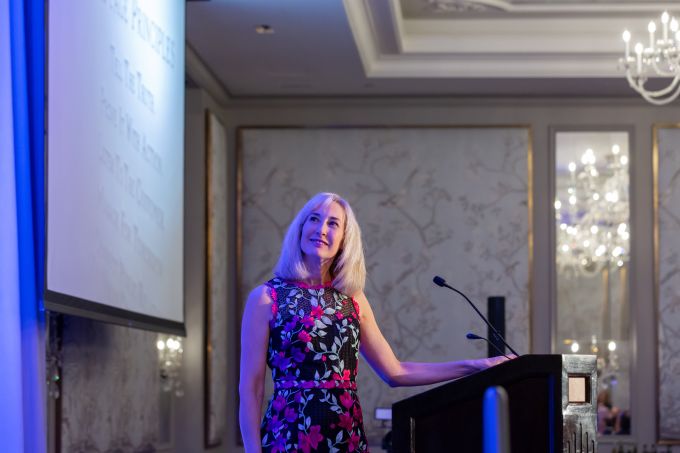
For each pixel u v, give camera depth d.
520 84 9.27
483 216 9.65
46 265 4.23
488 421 2.58
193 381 8.80
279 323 3.39
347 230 3.49
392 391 9.52
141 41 5.84
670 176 9.62
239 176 9.72
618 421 9.45
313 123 9.75
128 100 5.58
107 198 5.18
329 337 3.39
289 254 3.47
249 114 9.80
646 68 7.25
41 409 4.21
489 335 6.98
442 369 3.60
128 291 5.49
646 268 9.59
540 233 9.65
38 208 4.39
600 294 9.55
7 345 3.88
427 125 9.70
